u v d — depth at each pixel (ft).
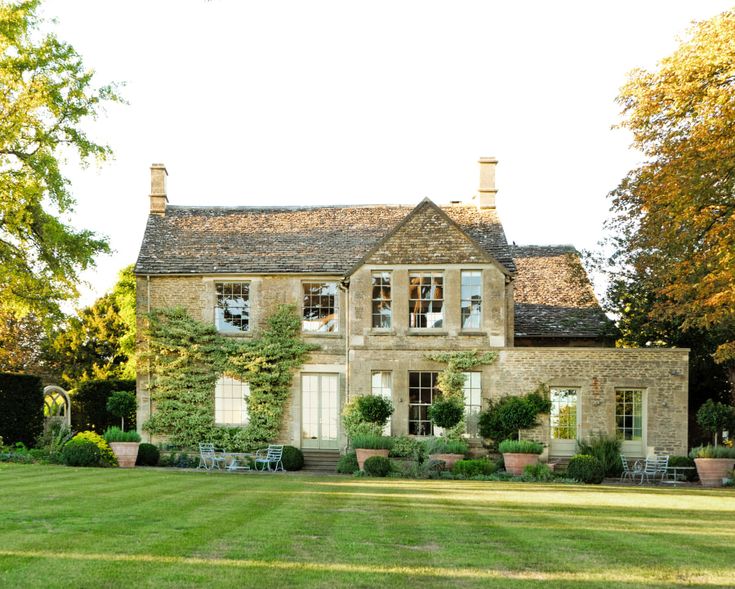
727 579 26.17
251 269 90.79
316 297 91.40
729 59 61.72
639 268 86.33
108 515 37.19
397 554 28.99
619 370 81.82
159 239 95.81
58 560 26.68
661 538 34.32
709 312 74.13
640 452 81.51
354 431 83.15
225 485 55.52
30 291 88.89
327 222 98.99
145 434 90.27
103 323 157.17
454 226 85.66
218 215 100.63
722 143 63.05
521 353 83.10
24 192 81.25
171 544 29.66
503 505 46.44
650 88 70.85
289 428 89.30
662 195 69.72
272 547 29.60
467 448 79.92
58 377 157.48
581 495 55.16
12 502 41.70
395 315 85.25
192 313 91.50
